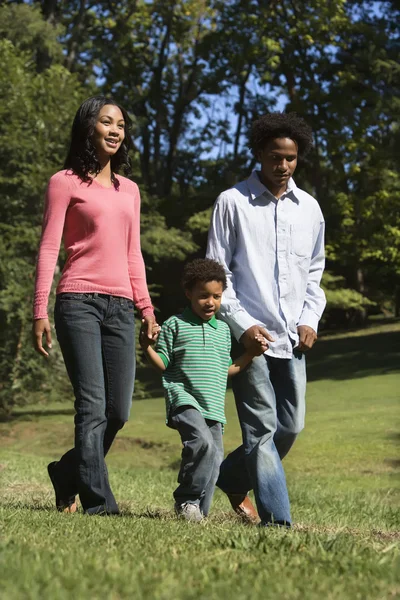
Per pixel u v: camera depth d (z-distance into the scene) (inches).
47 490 315.0
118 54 1542.8
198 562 126.9
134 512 240.8
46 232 219.1
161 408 882.8
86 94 926.4
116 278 219.0
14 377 800.9
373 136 1441.9
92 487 212.4
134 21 1569.9
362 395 820.6
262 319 218.8
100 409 214.8
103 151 222.7
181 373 219.6
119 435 664.4
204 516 220.8
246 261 221.3
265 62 1433.3
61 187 219.6
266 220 222.7
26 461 481.7
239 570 122.0
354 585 112.5
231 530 174.1
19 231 809.5
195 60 1663.4
